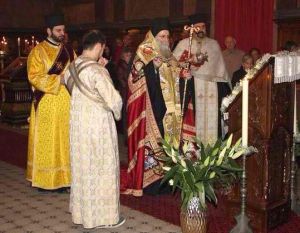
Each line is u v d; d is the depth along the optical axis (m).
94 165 3.64
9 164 6.31
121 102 3.62
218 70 5.15
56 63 4.77
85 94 3.60
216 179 3.38
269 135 3.48
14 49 15.98
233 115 3.71
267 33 8.96
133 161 4.70
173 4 11.34
